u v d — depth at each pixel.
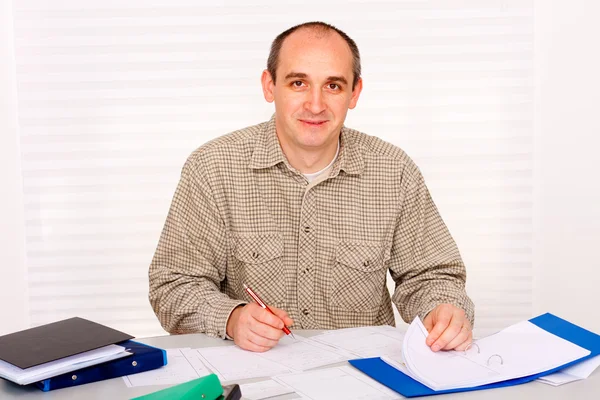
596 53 2.57
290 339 1.33
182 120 2.57
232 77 2.56
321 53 1.51
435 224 1.73
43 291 2.60
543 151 2.62
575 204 2.63
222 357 1.22
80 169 2.56
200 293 1.50
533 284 2.67
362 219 1.67
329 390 1.04
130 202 2.59
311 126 1.54
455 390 1.04
